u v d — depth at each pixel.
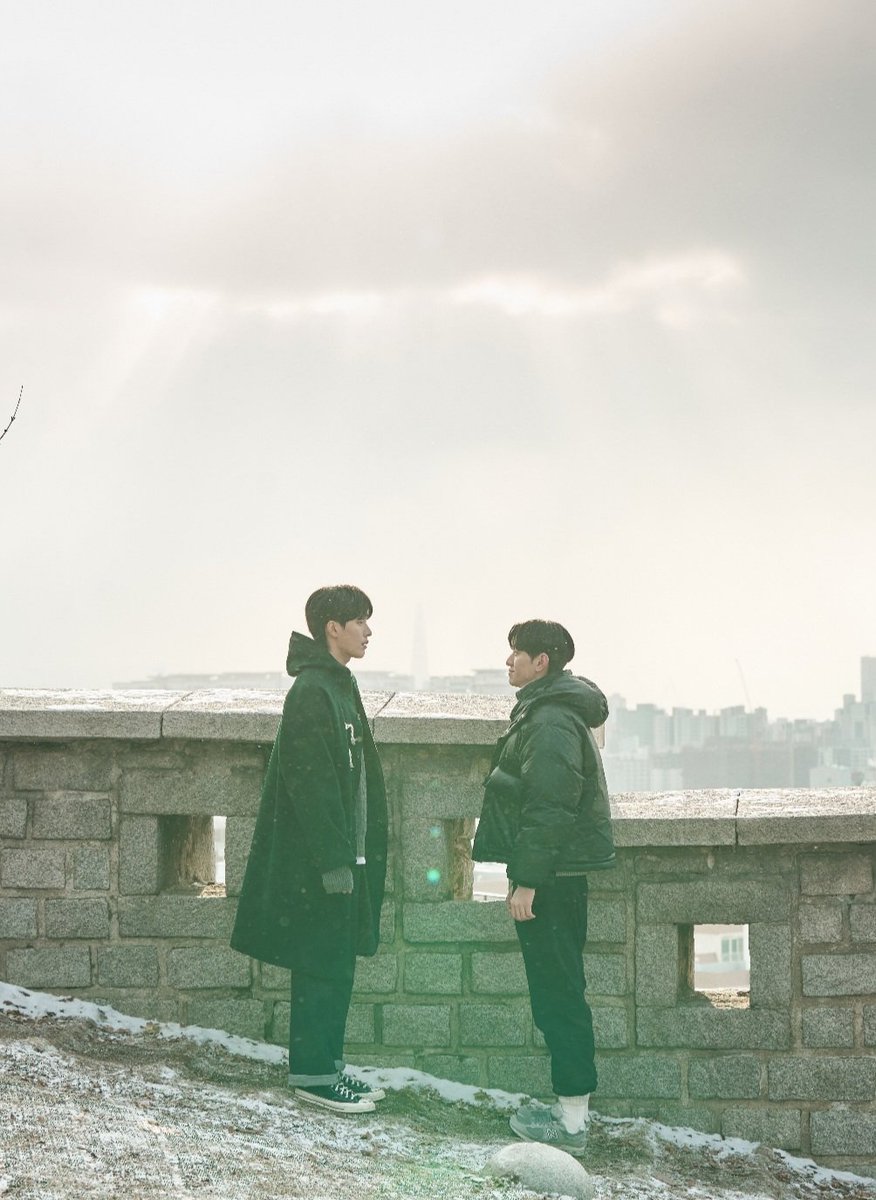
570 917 6.10
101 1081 5.62
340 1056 6.14
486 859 6.04
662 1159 6.23
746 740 188.12
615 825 6.58
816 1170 6.52
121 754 6.81
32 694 7.13
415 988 6.72
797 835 6.52
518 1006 6.69
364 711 6.25
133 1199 4.36
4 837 6.83
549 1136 6.09
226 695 7.07
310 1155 5.21
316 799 5.80
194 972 6.75
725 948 71.31
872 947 6.64
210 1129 5.27
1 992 6.69
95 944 6.78
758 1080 6.63
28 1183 4.35
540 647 6.12
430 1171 5.26
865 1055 6.62
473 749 6.69
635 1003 6.68
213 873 7.76
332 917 5.96
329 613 6.06
